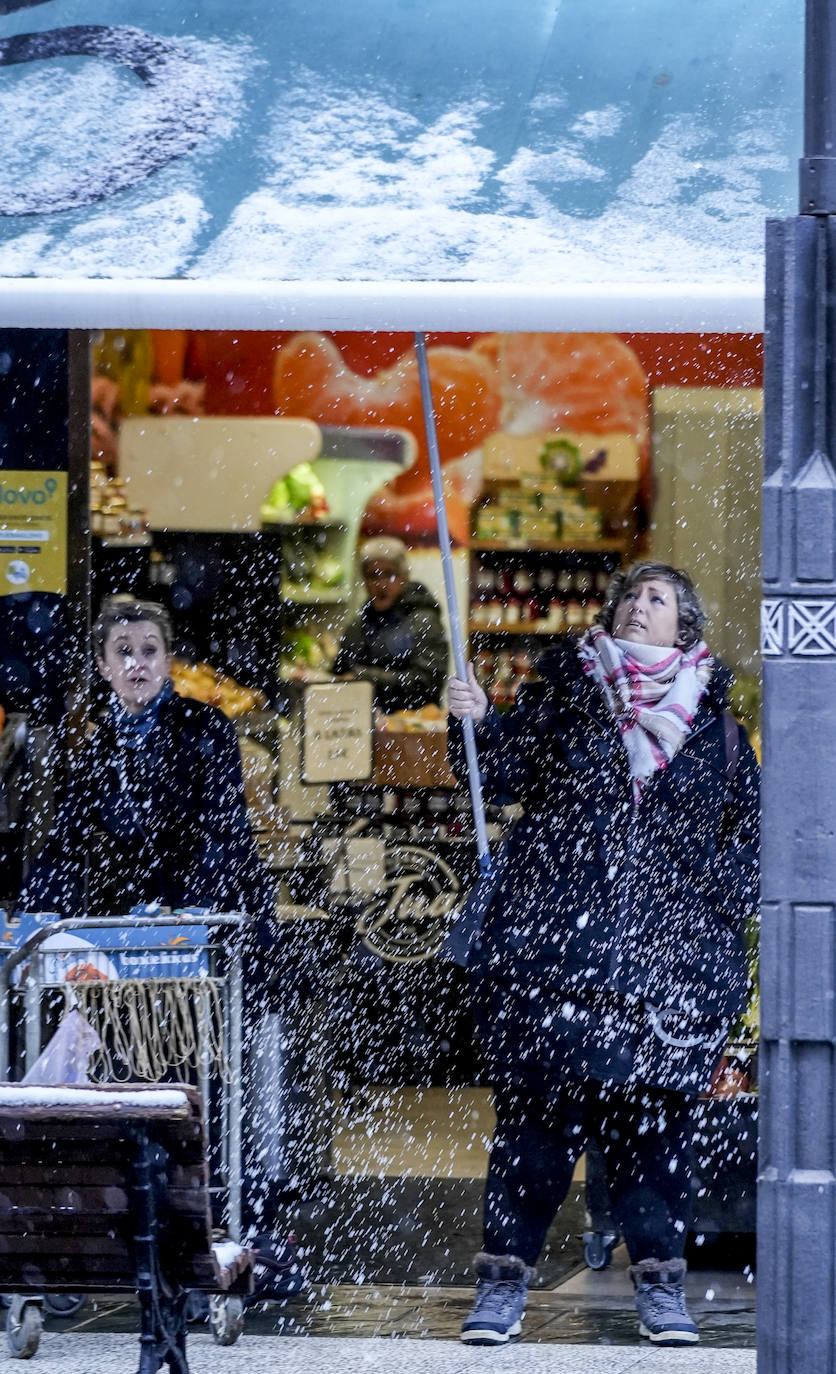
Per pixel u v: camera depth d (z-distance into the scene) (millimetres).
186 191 14531
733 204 14305
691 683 14258
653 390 25359
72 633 19641
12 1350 13648
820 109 10062
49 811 19219
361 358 24938
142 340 24266
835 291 10039
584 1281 16094
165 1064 14078
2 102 14891
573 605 25609
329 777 24656
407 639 25250
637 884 13906
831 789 9977
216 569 24516
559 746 14320
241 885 15352
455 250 14094
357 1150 20906
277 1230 15555
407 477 25281
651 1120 14148
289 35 15047
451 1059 24453
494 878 14266
